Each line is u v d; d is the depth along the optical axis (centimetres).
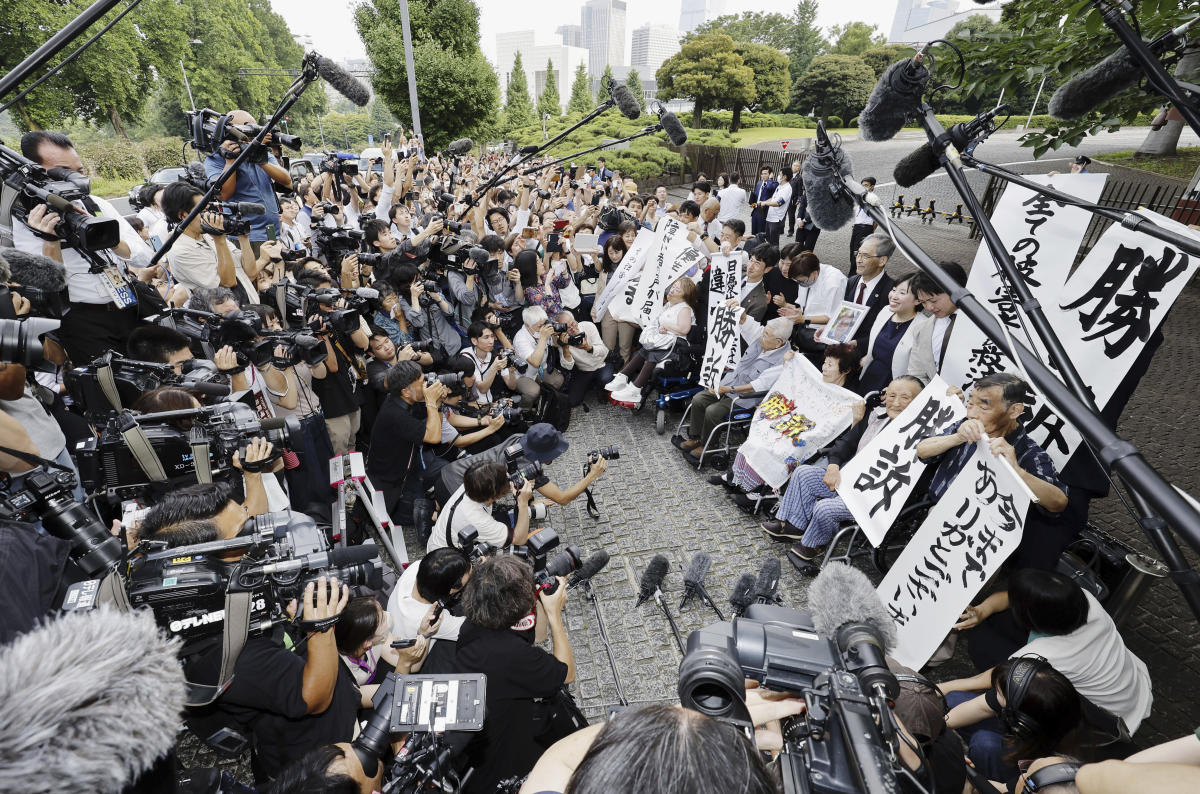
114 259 424
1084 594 286
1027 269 354
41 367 294
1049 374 110
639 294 693
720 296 598
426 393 456
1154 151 2192
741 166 2416
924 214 1841
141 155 3422
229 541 222
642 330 727
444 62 2567
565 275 770
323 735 236
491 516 383
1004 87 407
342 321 454
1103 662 283
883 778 99
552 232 852
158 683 103
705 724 92
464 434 548
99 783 90
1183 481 575
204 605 204
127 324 428
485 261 616
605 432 676
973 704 294
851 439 455
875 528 376
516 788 245
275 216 576
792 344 624
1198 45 211
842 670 131
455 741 201
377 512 438
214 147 521
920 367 460
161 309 451
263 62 6544
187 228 491
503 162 1817
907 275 466
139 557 230
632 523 520
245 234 487
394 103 2652
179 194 485
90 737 89
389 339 497
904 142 3372
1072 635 284
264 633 223
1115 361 322
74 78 3522
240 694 220
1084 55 368
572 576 325
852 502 394
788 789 107
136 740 95
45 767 85
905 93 187
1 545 183
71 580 217
